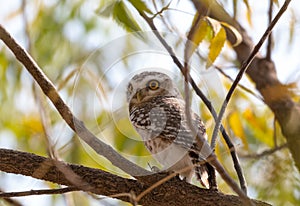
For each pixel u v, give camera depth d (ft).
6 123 30.14
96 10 27.78
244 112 28.94
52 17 31.09
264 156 26.61
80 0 31.22
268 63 29.50
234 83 21.18
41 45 30.30
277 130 28.91
